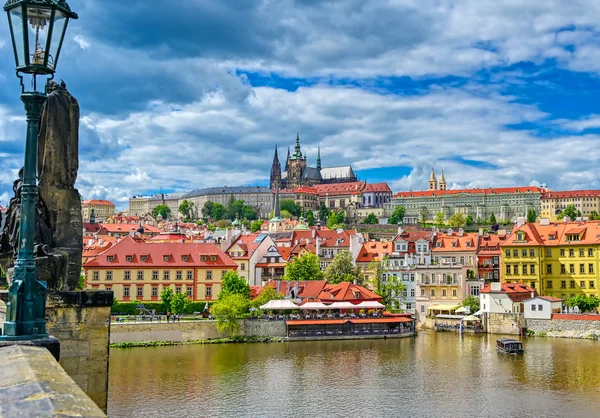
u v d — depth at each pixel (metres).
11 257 39.41
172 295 172.38
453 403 95.00
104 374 37.56
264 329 159.88
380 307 172.62
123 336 145.88
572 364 124.12
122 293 177.00
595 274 189.00
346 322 164.62
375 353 139.75
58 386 14.29
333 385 106.81
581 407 92.12
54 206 41.09
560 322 168.62
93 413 12.45
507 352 136.50
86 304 37.22
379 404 94.44
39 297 21.38
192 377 111.62
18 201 39.62
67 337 36.84
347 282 186.25
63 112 41.56
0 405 12.88
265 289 180.88
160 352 138.25
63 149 41.47
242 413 88.94
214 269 183.88
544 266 197.12
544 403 94.50
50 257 37.97
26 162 21.67
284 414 88.62
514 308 176.88
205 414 88.12
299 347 148.75
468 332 177.50
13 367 16.25
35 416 12.01
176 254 183.50
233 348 146.00
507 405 93.56
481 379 111.19
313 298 181.50
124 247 181.88
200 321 156.25
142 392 100.06
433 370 119.50
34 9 20.62
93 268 175.75
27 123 21.67
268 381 109.56
